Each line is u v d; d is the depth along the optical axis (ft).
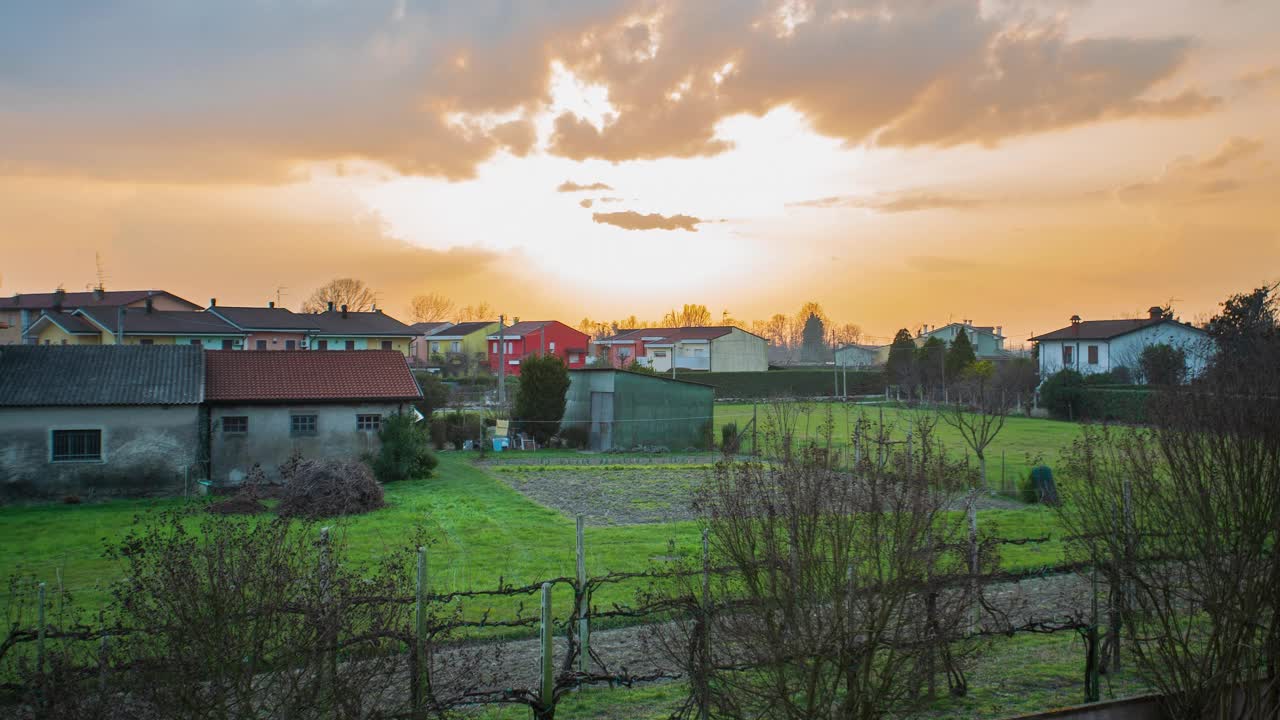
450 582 46.57
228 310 198.39
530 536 60.03
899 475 21.95
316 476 70.95
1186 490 25.08
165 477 82.23
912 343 226.79
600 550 54.95
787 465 22.56
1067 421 153.48
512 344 280.51
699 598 27.81
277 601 18.92
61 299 197.06
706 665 23.80
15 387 79.20
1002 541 35.09
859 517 21.74
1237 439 24.22
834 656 21.24
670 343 281.33
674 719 25.95
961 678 30.89
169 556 19.24
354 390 91.81
